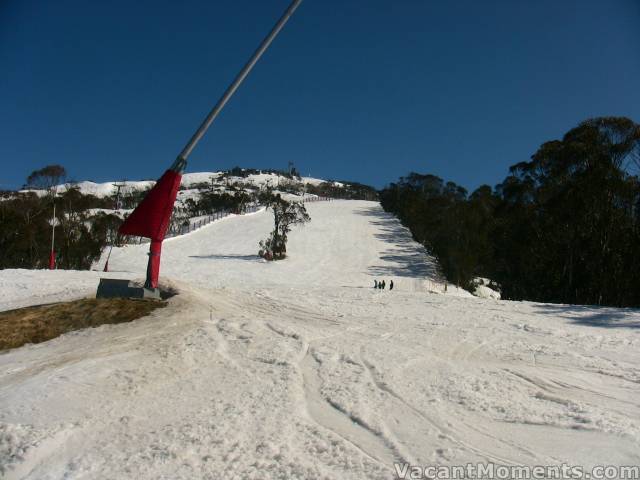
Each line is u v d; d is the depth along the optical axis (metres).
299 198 131.88
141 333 11.34
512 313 15.81
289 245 67.06
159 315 12.92
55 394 7.31
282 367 8.83
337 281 46.97
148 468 5.15
